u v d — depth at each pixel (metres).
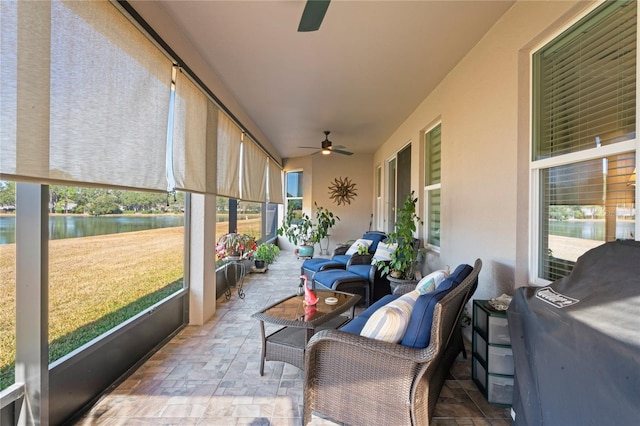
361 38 2.42
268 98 3.73
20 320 1.44
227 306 3.62
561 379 1.13
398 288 2.66
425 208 3.98
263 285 4.65
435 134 3.79
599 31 1.59
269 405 1.81
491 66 2.32
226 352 2.46
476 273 1.79
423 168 3.98
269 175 6.34
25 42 1.19
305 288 2.43
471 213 2.66
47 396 1.48
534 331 1.30
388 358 1.46
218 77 3.12
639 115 1.35
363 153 7.54
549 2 1.76
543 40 1.90
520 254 2.05
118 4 1.60
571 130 1.77
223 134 3.38
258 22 2.21
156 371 2.17
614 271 1.16
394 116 4.45
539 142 2.00
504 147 2.18
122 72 1.70
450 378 2.11
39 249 1.45
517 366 1.40
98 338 1.87
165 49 2.05
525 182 2.04
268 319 2.10
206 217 3.13
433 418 1.70
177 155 2.33
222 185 3.37
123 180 1.72
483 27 2.31
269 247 5.97
